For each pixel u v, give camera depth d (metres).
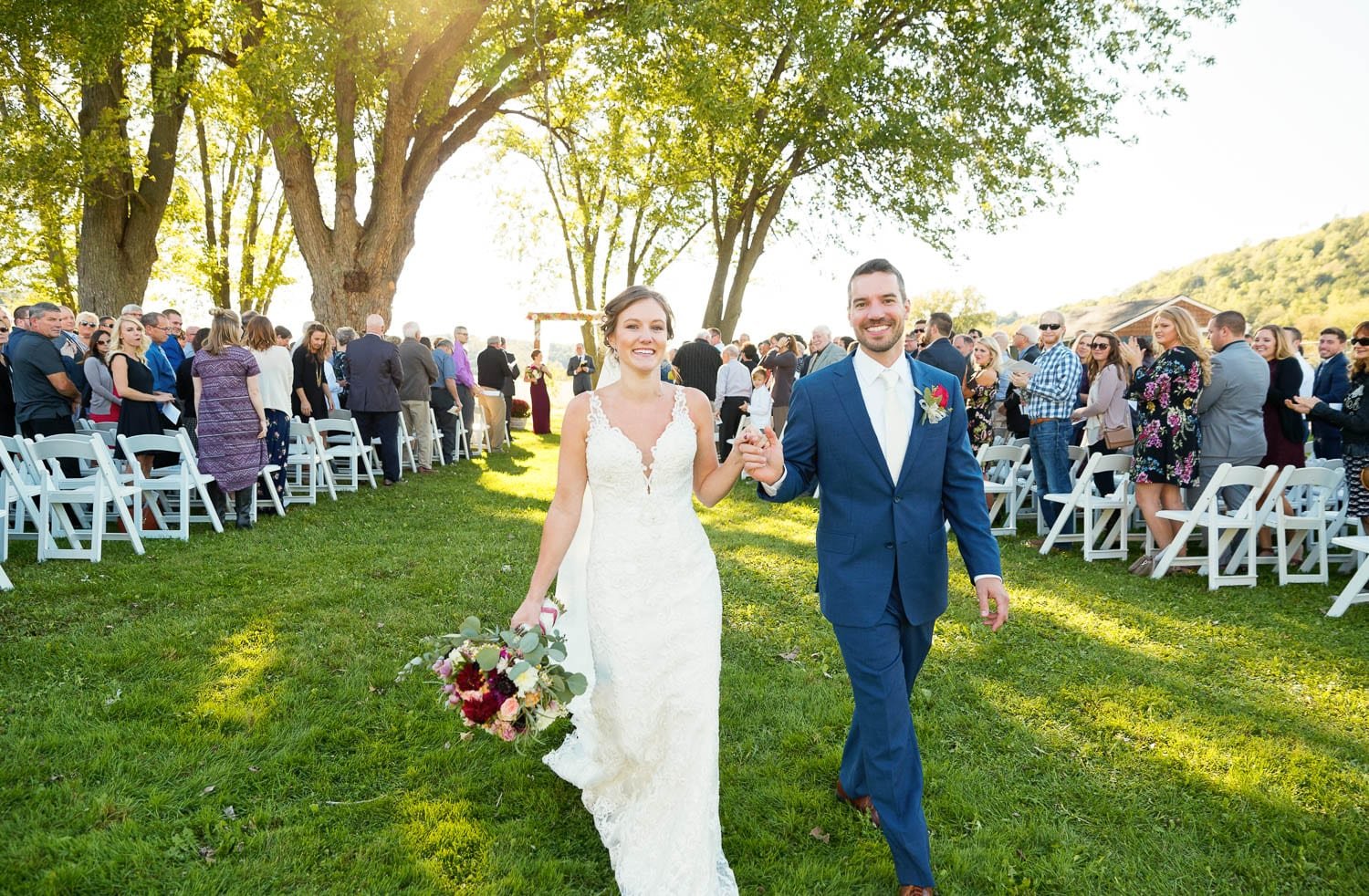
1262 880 2.60
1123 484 6.70
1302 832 2.84
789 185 19.41
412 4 11.70
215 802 2.84
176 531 6.72
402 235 13.94
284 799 2.91
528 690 2.22
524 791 3.00
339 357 11.46
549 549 2.56
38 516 5.80
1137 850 2.76
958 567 6.30
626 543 2.50
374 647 4.26
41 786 2.87
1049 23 15.12
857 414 2.51
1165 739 3.48
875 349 2.52
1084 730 3.58
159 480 6.58
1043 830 2.83
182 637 4.28
